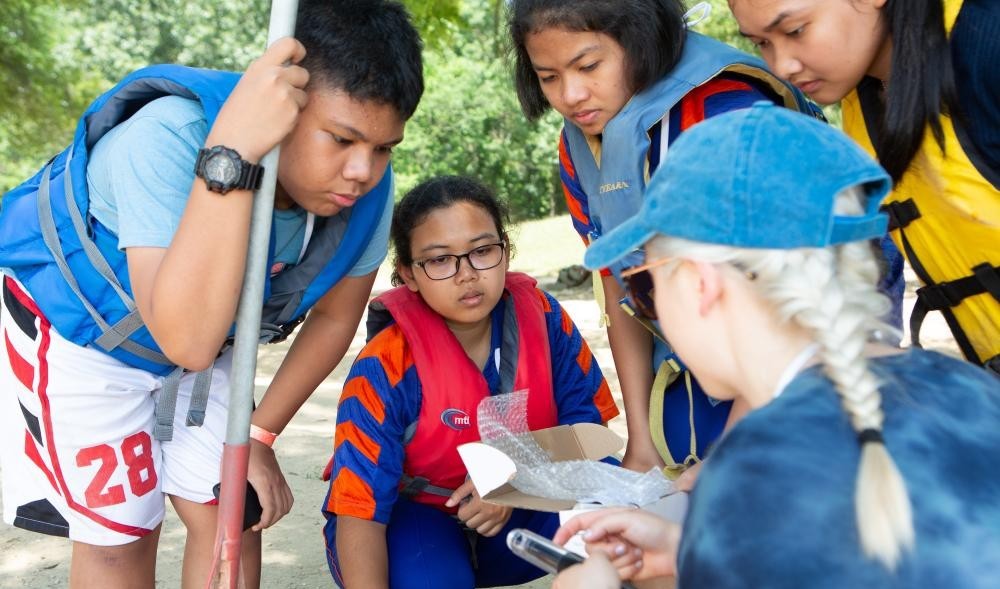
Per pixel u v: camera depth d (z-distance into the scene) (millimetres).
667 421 2777
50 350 2541
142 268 2262
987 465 1309
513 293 2859
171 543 3926
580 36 2477
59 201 2465
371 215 2586
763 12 2283
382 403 2664
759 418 1378
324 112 2234
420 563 2635
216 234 2115
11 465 2654
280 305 2609
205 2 23125
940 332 6871
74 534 2637
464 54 23344
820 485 1296
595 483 2383
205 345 2189
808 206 1360
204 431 2723
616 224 2553
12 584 3578
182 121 2326
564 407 2955
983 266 2307
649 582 1964
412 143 22906
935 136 2201
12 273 2572
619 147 2471
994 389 1417
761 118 1418
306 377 2822
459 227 2654
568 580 1716
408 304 2766
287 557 3775
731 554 1308
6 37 16891
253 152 2109
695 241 1431
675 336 1539
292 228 2498
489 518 2645
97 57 22391
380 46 2248
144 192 2279
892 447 1315
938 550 1248
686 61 2490
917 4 2164
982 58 2154
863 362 1360
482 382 2723
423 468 2750
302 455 4883
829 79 2332
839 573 1255
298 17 2264
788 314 1386
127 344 2529
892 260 2525
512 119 23297
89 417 2572
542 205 23797
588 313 8758
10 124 18391
